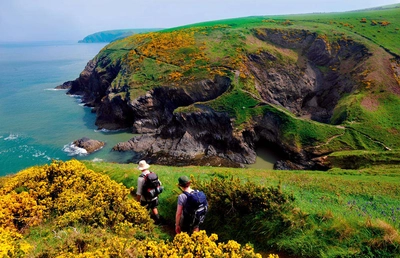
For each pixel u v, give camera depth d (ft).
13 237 27.81
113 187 37.11
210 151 188.03
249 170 97.45
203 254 22.77
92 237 26.37
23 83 442.91
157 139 200.23
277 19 365.20
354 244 27.07
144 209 33.96
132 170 57.77
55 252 23.95
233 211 33.37
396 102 201.16
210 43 280.31
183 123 199.52
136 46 319.68
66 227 30.07
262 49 267.59
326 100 247.29
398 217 38.37
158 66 258.78
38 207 34.24
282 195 34.14
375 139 172.04
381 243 26.40
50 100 322.14
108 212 33.24
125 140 205.67
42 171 42.19
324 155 166.20
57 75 538.06
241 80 225.76
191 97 223.30
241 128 187.62
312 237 28.73
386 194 61.52
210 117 196.85
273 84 246.47
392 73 226.99
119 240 25.61
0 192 39.04
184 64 253.24
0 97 337.93
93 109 273.75
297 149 172.35
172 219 36.22
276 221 30.86
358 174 109.19
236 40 279.69
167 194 41.16
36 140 200.13
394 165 141.18
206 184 38.34
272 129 189.78
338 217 30.94
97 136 212.23
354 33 284.20
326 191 62.80
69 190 37.96
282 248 28.89
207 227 33.50
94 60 355.97
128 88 236.63
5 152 179.52
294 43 285.23
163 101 229.04
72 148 187.73
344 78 244.42
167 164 172.04
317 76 260.42
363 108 198.70
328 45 270.26
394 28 287.28
